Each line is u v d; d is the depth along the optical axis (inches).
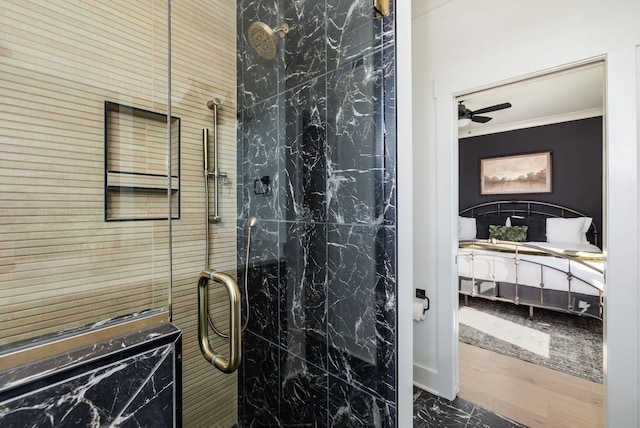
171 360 30.4
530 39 60.9
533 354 93.9
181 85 57.2
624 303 51.6
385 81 40.6
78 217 42.2
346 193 45.4
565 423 63.7
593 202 156.3
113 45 48.1
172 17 56.0
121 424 26.4
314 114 49.9
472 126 187.5
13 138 38.9
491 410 68.9
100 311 39.1
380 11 40.5
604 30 53.2
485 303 144.5
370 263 42.8
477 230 185.5
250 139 62.9
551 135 168.7
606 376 54.1
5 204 37.8
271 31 57.2
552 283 118.0
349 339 45.7
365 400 43.7
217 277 49.7
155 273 44.8
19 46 39.8
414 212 79.6
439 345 75.0
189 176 58.1
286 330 55.7
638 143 50.4
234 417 65.0
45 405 22.6
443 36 73.0
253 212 62.4
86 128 44.7
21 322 36.3
